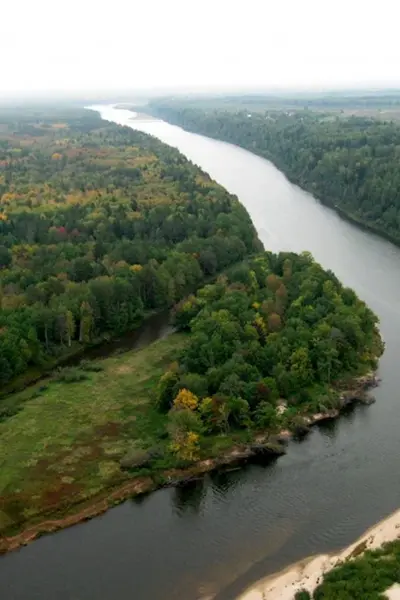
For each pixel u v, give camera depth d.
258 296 142.00
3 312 134.75
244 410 104.62
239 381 107.94
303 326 125.38
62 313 135.75
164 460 98.38
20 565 81.00
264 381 110.00
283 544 83.12
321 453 101.44
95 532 86.38
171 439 102.56
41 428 107.88
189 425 99.50
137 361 131.88
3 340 125.00
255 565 79.75
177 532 86.00
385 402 114.25
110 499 91.75
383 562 75.12
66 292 146.12
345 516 87.69
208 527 86.81
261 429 105.00
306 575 77.00
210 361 115.69
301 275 147.88
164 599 75.31
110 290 146.12
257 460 99.69
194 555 81.88
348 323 124.38
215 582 77.50
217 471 97.38
